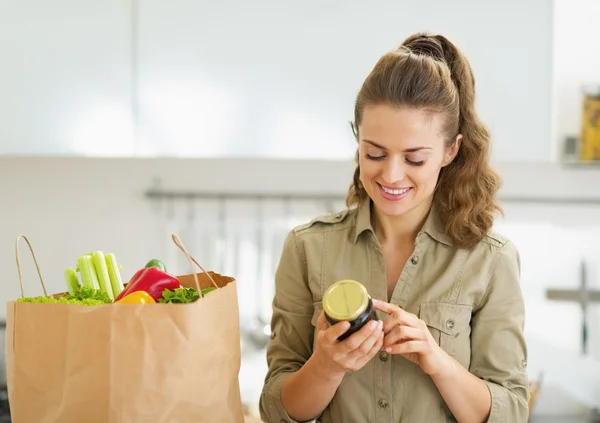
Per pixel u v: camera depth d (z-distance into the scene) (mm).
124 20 2322
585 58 2549
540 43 2283
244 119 2359
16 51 2301
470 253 1269
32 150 2326
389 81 1128
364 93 1167
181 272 2803
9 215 2771
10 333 1068
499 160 2320
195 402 1063
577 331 2746
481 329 1253
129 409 1025
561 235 2760
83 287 1250
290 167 2783
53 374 1039
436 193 1291
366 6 2309
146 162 2779
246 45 2336
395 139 1127
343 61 2328
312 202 2793
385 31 2311
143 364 1025
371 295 1287
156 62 2338
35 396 1049
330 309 1054
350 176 2779
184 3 2320
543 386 2738
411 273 1273
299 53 2334
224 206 2797
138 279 1187
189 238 2803
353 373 1254
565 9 2541
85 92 2330
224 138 2363
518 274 1281
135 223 2791
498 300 1253
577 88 2555
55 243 2781
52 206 2775
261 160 2781
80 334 1026
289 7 2322
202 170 2783
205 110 2355
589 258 2748
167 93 2350
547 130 2307
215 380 1092
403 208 1172
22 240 2773
